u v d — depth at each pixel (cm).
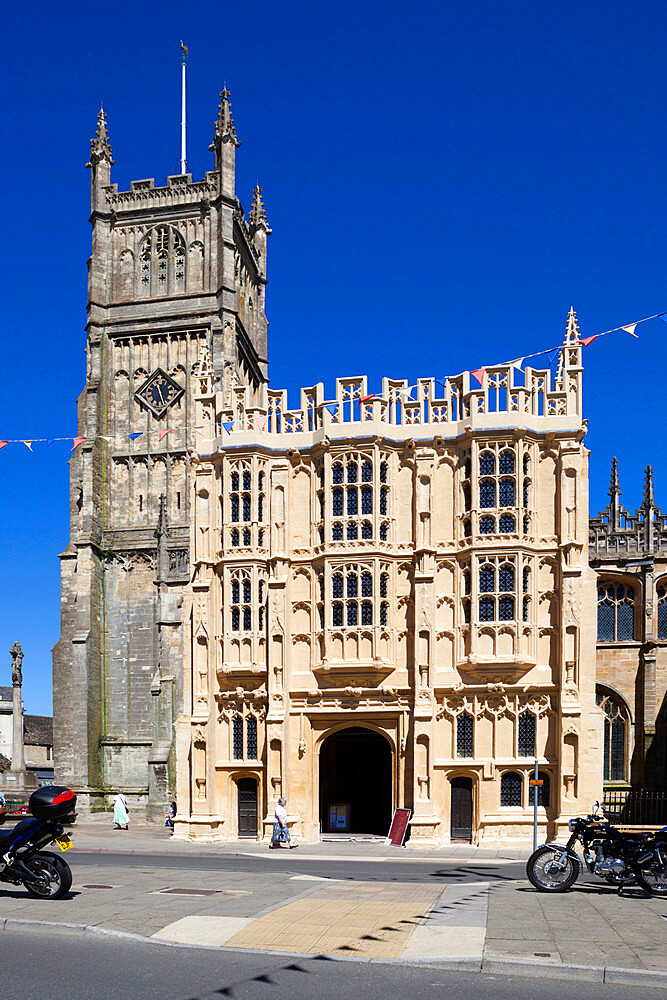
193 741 4516
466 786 4250
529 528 4322
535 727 4219
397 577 4456
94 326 8306
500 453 4344
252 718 4531
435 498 4431
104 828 5638
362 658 4369
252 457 4609
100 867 3006
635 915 2045
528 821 4138
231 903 2156
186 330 8212
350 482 4491
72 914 1995
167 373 8144
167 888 2402
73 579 7894
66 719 7619
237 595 4588
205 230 8406
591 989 1546
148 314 8281
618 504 6700
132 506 8044
